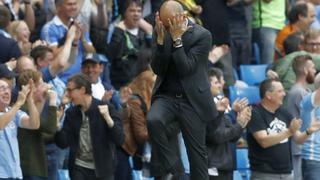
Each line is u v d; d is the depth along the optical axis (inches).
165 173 1080.8
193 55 1069.1
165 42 1065.5
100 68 1417.3
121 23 1582.2
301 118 1393.9
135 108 1343.5
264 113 1358.3
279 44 1695.4
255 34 1777.8
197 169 1089.4
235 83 1619.1
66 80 1428.4
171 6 1061.8
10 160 1193.4
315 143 1376.7
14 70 1306.6
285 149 1357.0
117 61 1561.3
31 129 1227.2
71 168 1270.9
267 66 1668.3
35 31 1563.7
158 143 1073.5
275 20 1770.4
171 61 1073.5
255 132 1350.9
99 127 1261.1
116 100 1418.6
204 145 1090.7
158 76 1088.2
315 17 1803.6
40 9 1582.2
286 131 1334.9
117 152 1338.6
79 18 1552.7
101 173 1263.5
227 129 1274.6
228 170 1290.6
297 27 1695.4
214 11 1633.9
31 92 1202.0
